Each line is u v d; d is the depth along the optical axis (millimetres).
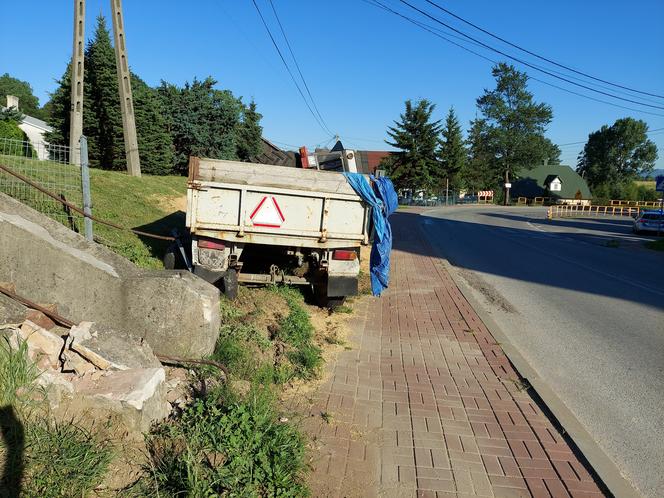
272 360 5492
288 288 8281
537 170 88875
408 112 58938
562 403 5195
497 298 10875
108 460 3105
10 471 2840
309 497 3344
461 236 26250
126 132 17203
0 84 81938
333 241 7484
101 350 3986
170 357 4750
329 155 11219
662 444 4609
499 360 6535
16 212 5391
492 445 4277
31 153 10281
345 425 4387
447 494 3535
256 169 7160
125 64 16984
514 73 77562
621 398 5645
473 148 80125
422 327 7875
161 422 3713
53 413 3373
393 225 29922
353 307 8766
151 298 4855
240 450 3480
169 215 12555
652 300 11258
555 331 8375
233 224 7125
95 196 11750
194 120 28969
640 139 92125
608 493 3689
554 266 16375
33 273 4742
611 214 63094
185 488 3031
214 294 5168
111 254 5434
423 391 5328
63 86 23969
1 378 3336
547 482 3779
